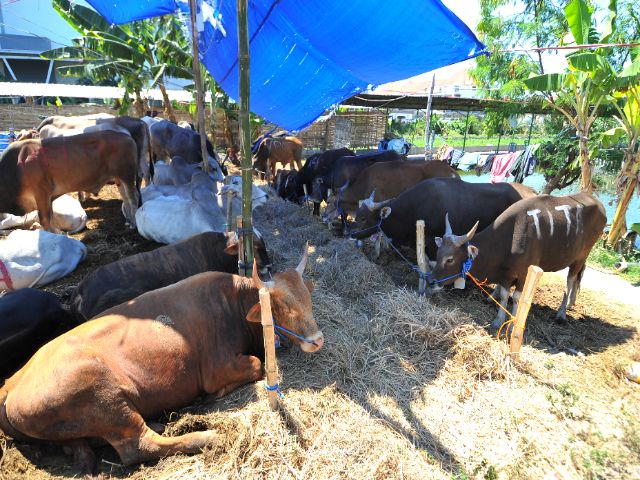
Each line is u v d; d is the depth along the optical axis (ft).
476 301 19.34
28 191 20.42
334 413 11.41
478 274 17.04
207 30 21.30
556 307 20.42
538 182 52.80
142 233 21.93
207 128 60.85
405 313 15.40
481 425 11.81
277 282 11.41
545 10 35.19
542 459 11.00
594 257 28.40
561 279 23.93
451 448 11.03
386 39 15.31
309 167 36.99
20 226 22.15
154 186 24.89
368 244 26.48
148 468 9.62
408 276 21.84
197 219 20.43
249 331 12.30
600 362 15.62
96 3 24.13
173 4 24.06
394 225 21.76
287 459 9.92
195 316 11.37
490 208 20.95
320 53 18.70
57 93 54.80
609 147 34.65
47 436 9.39
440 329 14.66
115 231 23.89
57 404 9.12
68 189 21.77
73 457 9.87
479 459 10.80
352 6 14.43
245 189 13.16
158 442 9.79
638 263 27.66
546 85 26.76
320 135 68.54
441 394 12.72
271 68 21.38
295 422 10.84
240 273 13.93
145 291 14.02
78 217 23.31
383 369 13.30
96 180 22.43
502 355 14.24
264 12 17.25
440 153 46.70
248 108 12.47
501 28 39.04
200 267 15.21
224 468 9.55
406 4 13.03
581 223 17.76
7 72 85.51
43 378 9.35
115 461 9.93
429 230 21.17
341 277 18.44
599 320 19.49
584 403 13.11
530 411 12.45
